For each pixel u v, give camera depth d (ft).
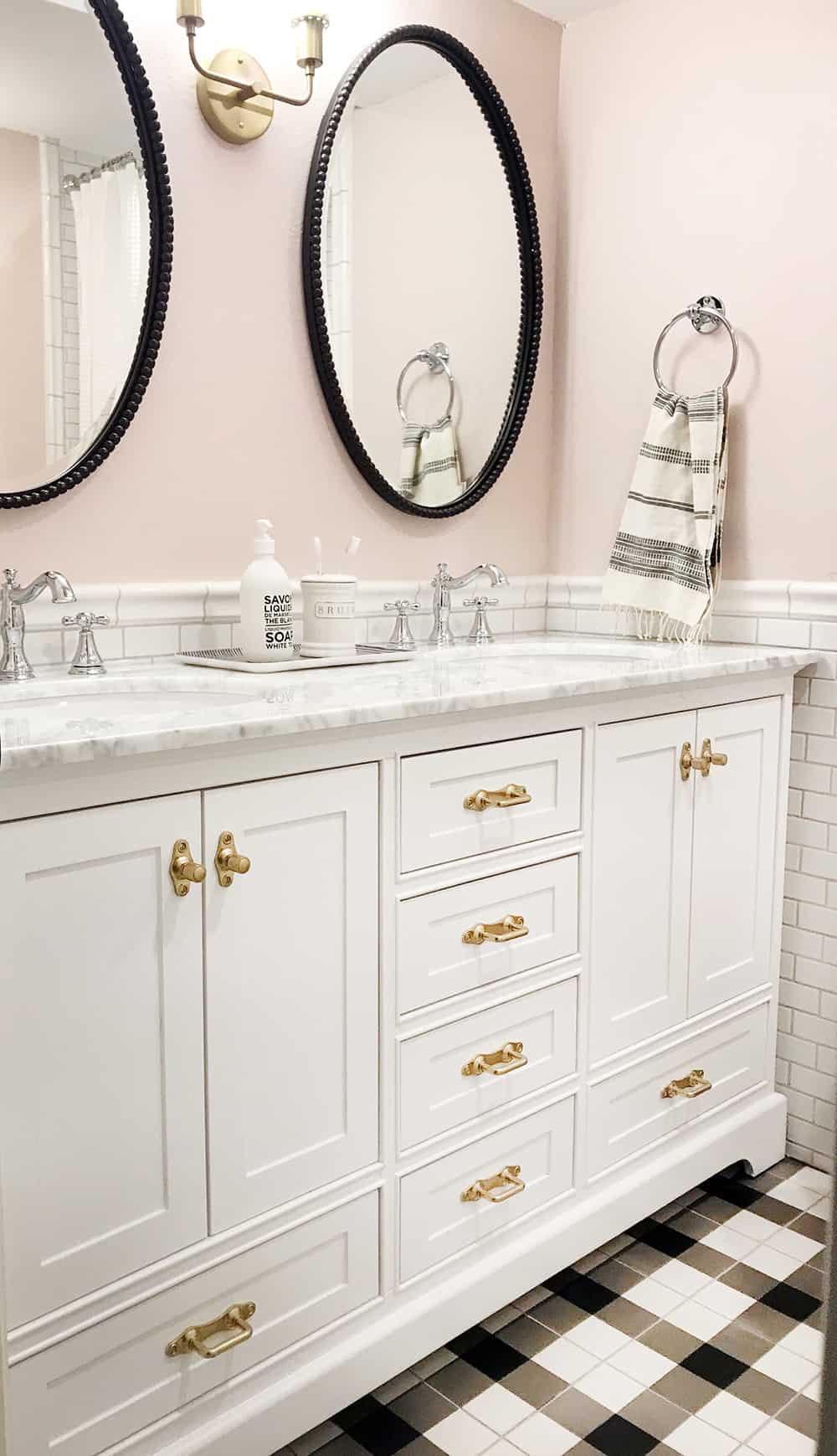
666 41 7.61
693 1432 5.22
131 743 3.92
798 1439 5.16
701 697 6.64
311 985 4.83
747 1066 7.45
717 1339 5.85
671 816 6.59
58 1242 4.07
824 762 7.33
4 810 3.77
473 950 5.53
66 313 5.61
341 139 6.73
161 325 5.93
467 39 7.50
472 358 7.75
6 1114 3.87
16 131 5.36
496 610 8.27
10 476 5.52
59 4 5.43
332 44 6.69
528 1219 6.02
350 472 7.14
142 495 6.12
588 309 8.23
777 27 7.06
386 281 7.10
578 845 6.01
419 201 7.25
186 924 4.33
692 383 7.70
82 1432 4.23
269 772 4.55
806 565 7.26
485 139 7.63
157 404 6.13
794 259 7.10
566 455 8.49
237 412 6.49
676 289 7.72
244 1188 4.66
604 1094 6.40
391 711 4.79
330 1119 4.98
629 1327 5.94
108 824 4.05
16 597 5.41
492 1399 5.44
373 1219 5.23
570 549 8.54
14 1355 3.99
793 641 7.38
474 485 7.89
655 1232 6.86
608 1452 5.10
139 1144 4.28
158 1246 4.38
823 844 7.39
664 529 7.69
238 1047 4.57
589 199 8.14
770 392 7.30
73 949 4.00
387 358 7.17
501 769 5.53
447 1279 5.63
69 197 5.56
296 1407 4.90
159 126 5.88
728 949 7.16
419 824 5.19
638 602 7.80
